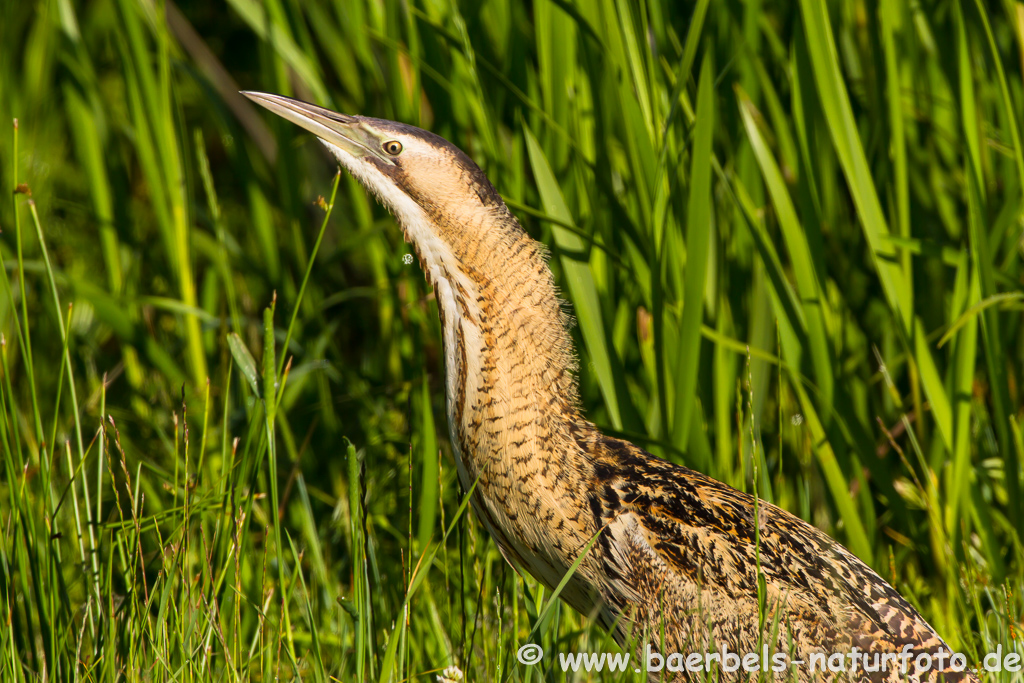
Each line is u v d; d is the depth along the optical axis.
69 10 8.41
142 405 8.22
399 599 6.19
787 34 7.44
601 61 6.70
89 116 8.41
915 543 6.61
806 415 6.36
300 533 7.43
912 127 7.14
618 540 5.06
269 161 9.99
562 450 5.15
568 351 5.31
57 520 6.93
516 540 5.31
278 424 7.68
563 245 6.23
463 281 5.23
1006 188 6.86
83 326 9.30
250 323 8.27
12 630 5.18
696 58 6.98
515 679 4.93
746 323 7.19
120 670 5.08
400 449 7.75
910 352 6.27
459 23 6.52
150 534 6.91
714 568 5.03
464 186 5.24
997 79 6.36
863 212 6.21
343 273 9.91
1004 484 6.42
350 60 8.30
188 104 12.07
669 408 6.50
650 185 6.23
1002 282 6.49
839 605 5.02
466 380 5.27
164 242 8.14
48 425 8.06
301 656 6.10
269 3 7.71
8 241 8.62
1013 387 7.12
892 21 6.22
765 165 6.27
